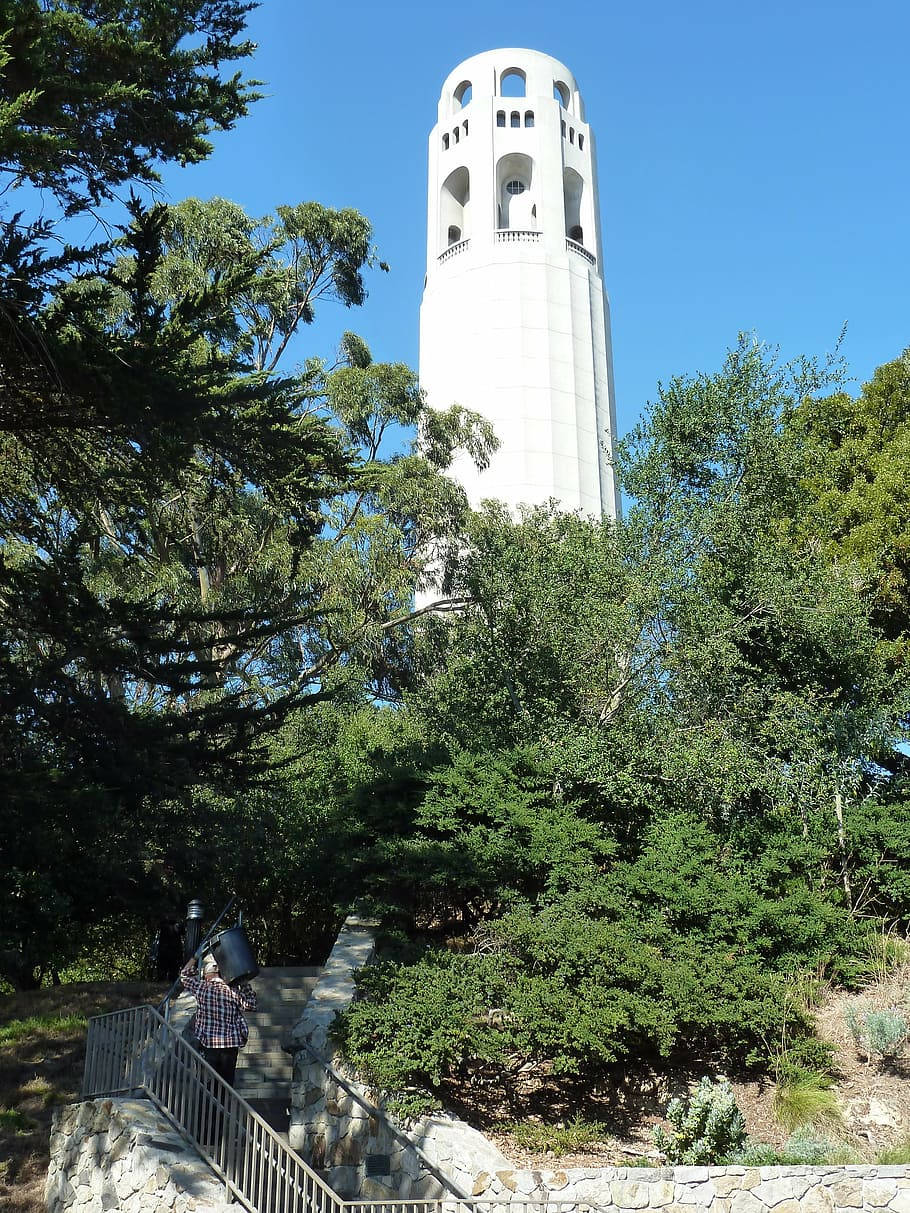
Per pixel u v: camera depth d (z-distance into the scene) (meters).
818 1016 12.80
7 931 11.87
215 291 11.25
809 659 17.02
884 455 21.16
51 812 11.55
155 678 12.98
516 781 15.15
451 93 59.12
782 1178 9.23
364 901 13.55
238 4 11.27
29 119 9.88
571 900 12.72
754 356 18.06
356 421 27.89
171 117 10.75
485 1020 11.11
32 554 15.79
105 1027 10.66
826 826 15.83
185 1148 9.23
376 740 19.38
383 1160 9.83
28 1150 10.29
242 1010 10.09
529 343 51.97
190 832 14.65
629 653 16.66
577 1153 10.29
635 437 18.25
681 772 15.27
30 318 9.91
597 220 57.94
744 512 17.23
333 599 24.42
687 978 11.52
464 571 25.75
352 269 31.27
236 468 12.03
